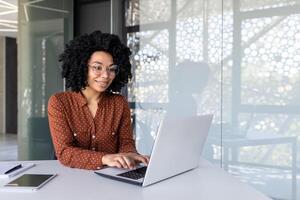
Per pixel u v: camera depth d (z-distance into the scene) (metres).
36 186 1.29
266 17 3.57
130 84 4.48
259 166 3.65
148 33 4.38
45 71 4.55
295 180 3.46
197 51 4.02
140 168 1.55
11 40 9.04
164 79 4.27
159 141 1.30
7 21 6.52
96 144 1.87
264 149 3.62
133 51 4.47
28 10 4.45
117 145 1.96
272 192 3.58
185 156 1.51
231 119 3.81
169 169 1.42
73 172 1.55
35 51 4.49
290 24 3.45
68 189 1.28
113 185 1.34
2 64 8.88
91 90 1.88
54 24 4.63
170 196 1.21
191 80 4.07
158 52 4.31
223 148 3.85
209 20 3.93
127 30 4.50
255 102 3.66
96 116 1.88
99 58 1.79
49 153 4.41
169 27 4.22
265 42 3.59
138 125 4.45
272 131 3.58
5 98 8.84
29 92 4.46
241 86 3.74
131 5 4.48
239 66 3.75
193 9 4.04
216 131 3.89
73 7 4.81
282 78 3.51
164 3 4.25
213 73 3.92
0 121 8.64
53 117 1.78
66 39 4.71
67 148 1.69
